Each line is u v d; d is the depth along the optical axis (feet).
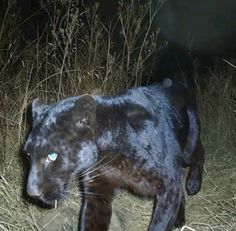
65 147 2.42
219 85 5.07
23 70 4.31
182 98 3.24
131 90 2.86
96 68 4.35
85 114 2.45
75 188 3.34
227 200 3.48
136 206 3.39
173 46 6.94
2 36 4.43
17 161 3.62
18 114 3.82
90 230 2.85
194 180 3.57
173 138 2.84
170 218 2.72
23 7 6.30
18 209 3.12
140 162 2.68
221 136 4.61
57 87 4.17
